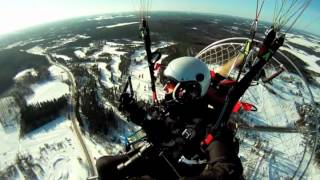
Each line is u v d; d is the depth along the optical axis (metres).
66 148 47.69
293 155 35.69
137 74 82.25
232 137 2.85
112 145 48.06
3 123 58.97
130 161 3.20
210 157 2.60
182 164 2.99
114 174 3.31
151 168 3.17
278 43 2.90
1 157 47.25
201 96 3.25
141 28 3.52
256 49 4.00
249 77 2.91
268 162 35.34
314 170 33.41
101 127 52.41
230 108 2.79
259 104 34.56
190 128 2.99
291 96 39.66
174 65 3.29
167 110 3.30
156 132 3.26
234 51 4.95
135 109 3.51
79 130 52.88
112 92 68.56
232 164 2.41
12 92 80.00
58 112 60.34
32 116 58.69
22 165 44.06
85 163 43.53
